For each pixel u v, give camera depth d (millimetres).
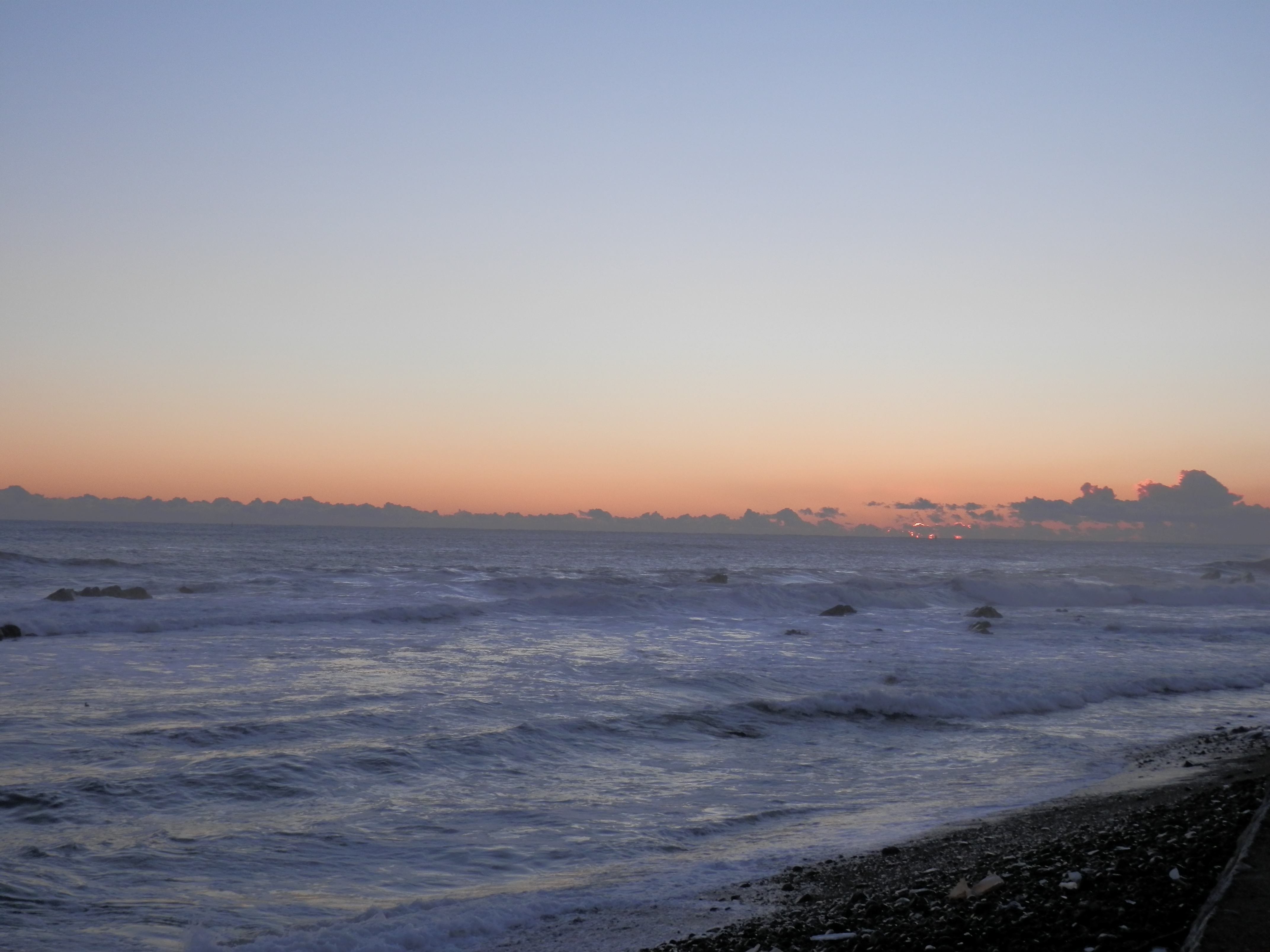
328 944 6992
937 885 7719
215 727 13906
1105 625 34281
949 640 29297
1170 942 5066
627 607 34562
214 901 8031
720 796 12117
